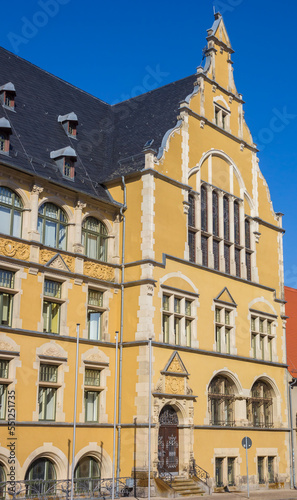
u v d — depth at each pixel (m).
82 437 30.52
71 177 33.34
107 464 31.45
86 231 33.25
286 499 33.31
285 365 43.38
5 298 28.53
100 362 32.06
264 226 44.47
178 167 36.59
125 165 36.50
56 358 29.78
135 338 32.62
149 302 32.78
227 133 41.75
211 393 36.69
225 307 38.69
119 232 34.69
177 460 33.22
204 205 38.94
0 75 35.75
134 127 40.47
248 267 42.31
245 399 38.94
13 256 28.70
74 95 41.38
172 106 40.03
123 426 31.88
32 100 36.56
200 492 32.62
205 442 35.06
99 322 33.12
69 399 30.17
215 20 43.50
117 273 34.09
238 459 37.47
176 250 35.31
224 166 41.41
